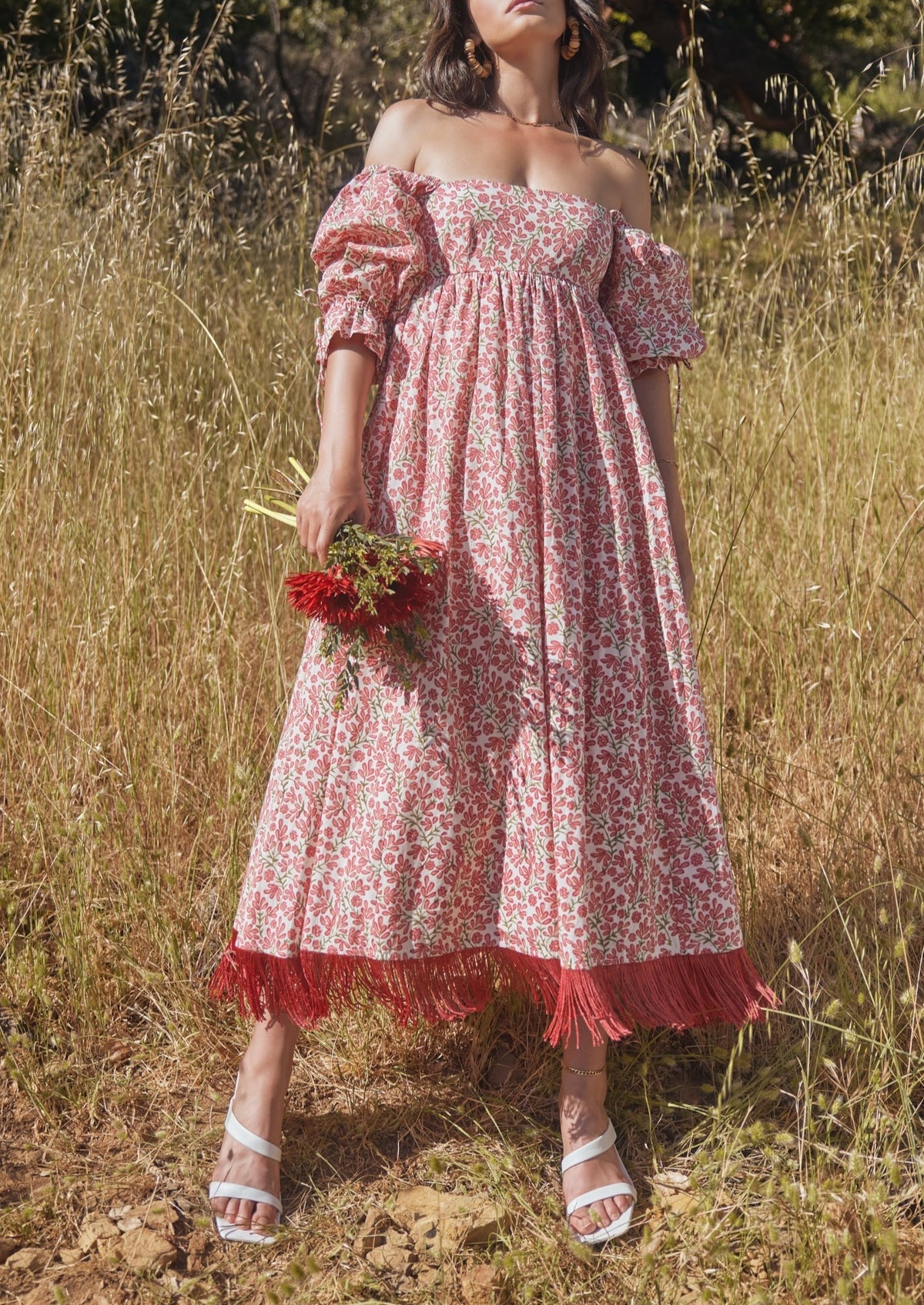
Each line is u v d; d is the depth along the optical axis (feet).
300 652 10.93
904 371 12.88
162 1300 5.68
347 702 6.20
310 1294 5.72
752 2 40.24
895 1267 5.27
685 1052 7.43
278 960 6.24
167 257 13.16
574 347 6.29
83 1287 5.74
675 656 6.37
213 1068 7.27
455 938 6.24
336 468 6.14
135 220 12.61
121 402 11.65
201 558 11.07
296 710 6.39
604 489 6.28
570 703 6.06
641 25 33.58
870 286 12.93
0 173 13.46
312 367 12.94
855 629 10.79
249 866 6.44
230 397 12.69
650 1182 6.46
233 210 15.44
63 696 9.75
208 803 9.25
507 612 6.09
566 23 6.70
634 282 6.66
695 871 6.41
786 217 13.56
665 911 6.39
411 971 6.17
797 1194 5.68
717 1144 6.67
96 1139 6.74
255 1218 6.12
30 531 10.64
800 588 11.61
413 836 6.08
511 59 6.53
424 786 6.07
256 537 11.34
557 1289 5.69
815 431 12.48
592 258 6.38
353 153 20.13
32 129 13.37
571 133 6.72
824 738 10.25
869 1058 6.80
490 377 6.12
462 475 6.17
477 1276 5.76
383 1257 5.94
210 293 13.73
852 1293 5.48
